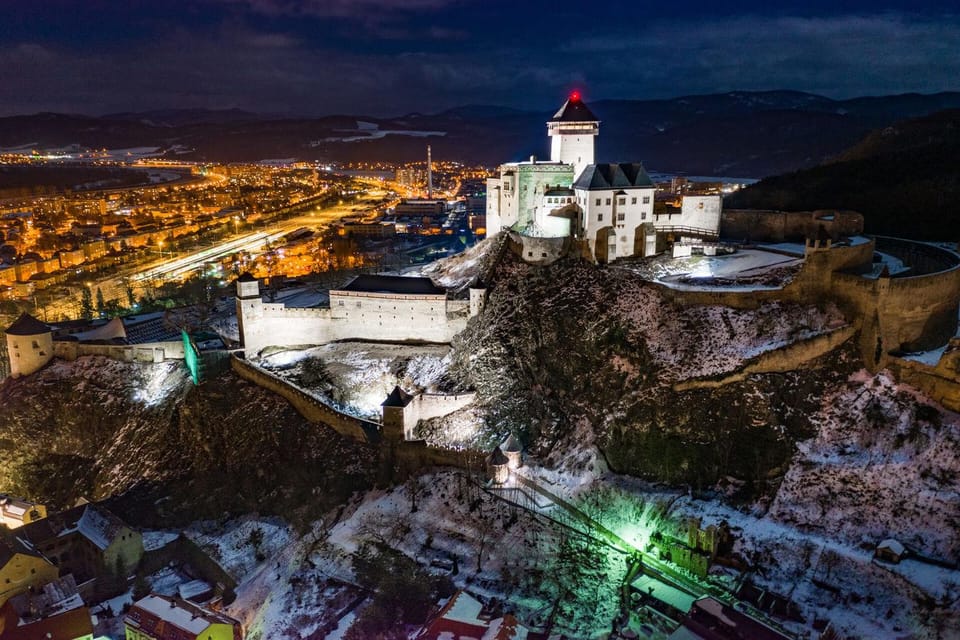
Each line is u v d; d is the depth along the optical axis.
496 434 105.94
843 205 156.62
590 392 105.56
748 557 77.81
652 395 98.56
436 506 95.94
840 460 85.19
